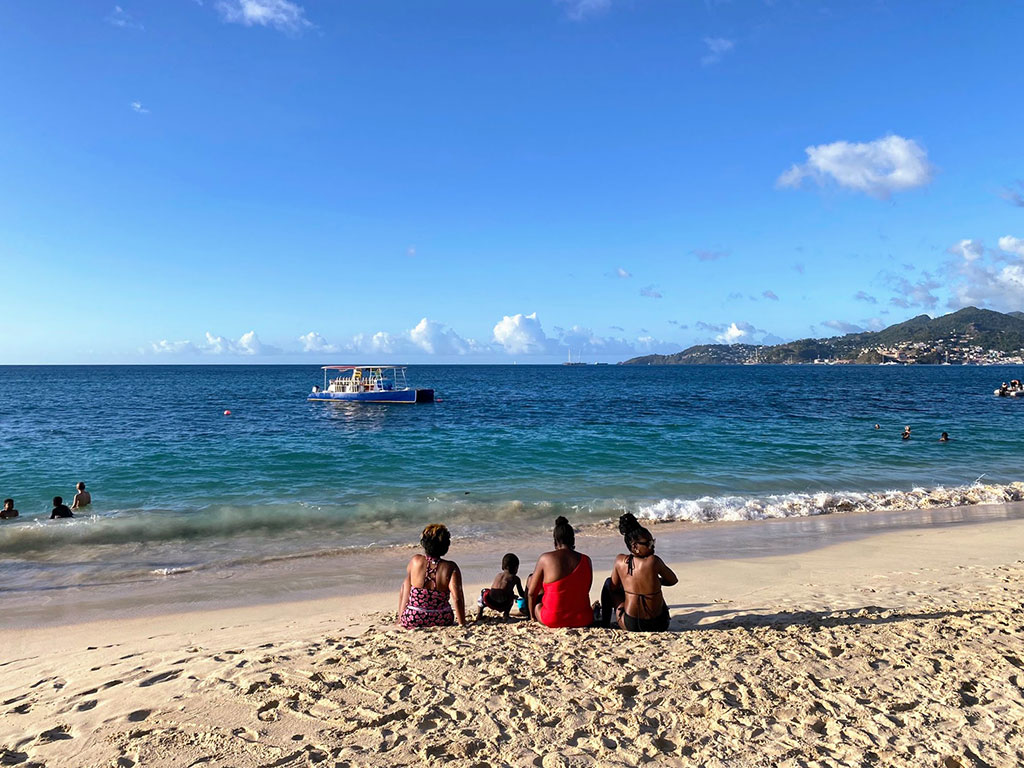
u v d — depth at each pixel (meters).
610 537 11.97
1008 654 4.98
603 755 3.55
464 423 34.00
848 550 10.77
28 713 4.33
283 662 5.14
